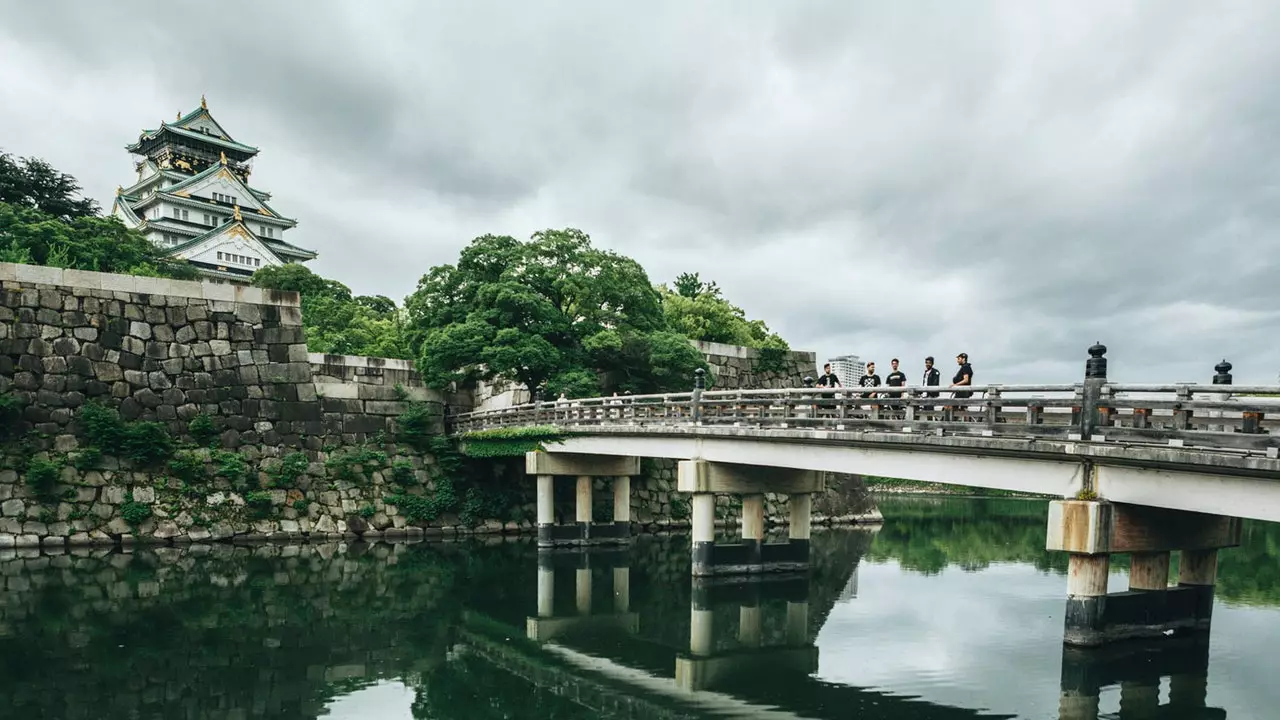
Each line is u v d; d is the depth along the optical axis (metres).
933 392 15.70
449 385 37.34
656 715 11.89
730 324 50.00
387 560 26.36
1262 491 10.84
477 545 30.41
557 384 31.56
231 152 79.88
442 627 17.53
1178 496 11.84
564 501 34.94
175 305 30.34
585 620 18.47
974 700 12.36
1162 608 14.02
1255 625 16.64
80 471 27.25
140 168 79.00
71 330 28.34
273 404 31.58
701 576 22.47
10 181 46.09
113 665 13.97
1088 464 13.09
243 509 29.52
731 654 15.59
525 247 34.34
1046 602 20.25
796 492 24.22
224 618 17.69
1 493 26.05
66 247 41.06
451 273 35.56
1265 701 11.94
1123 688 12.62
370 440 33.81
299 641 15.99
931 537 34.62
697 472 22.08
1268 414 11.07
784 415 20.16
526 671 14.37
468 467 34.22
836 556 28.48
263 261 71.12
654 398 24.31
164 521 27.88
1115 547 13.05
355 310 52.56
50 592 19.92
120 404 28.75
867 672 14.10
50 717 11.27
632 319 34.91
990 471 14.65
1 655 14.41
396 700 12.55
